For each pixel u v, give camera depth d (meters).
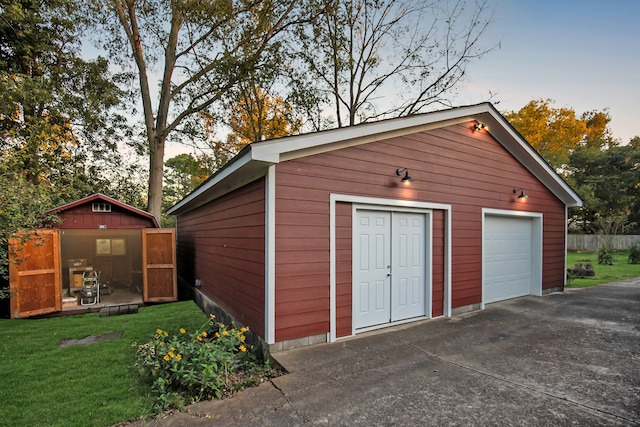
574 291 8.30
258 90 14.86
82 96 11.42
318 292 4.32
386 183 5.01
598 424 2.46
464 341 4.43
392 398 2.90
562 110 25.95
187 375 2.98
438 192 5.70
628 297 7.44
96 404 3.02
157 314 6.98
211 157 15.25
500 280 7.07
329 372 3.45
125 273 10.87
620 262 16.48
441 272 5.80
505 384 3.14
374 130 4.71
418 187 5.41
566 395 2.91
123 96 12.26
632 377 3.27
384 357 3.86
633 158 24.98
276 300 4.00
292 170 4.14
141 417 2.75
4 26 9.62
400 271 5.30
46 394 3.24
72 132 11.38
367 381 3.24
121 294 9.25
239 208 5.12
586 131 29.53
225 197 5.97
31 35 9.95
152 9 11.76
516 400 2.83
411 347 4.20
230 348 3.63
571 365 3.59
